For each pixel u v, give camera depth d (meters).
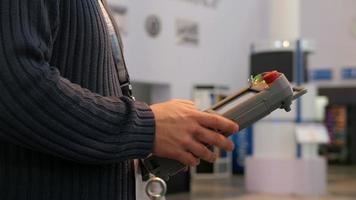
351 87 10.46
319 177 5.96
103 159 0.65
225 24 9.20
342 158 11.26
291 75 5.82
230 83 9.29
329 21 10.59
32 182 0.67
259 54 5.97
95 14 0.75
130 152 0.67
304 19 10.78
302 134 5.89
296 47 5.83
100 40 0.74
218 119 0.71
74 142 0.62
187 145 0.70
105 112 0.65
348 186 6.87
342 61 10.52
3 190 0.67
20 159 0.68
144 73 7.72
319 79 10.73
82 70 0.71
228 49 9.25
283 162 5.98
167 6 8.12
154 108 0.71
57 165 0.68
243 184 7.16
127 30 7.41
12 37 0.59
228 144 0.72
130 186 0.78
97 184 0.71
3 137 0.61
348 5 10.41
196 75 8.66
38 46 0.61
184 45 8.43
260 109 0.74
